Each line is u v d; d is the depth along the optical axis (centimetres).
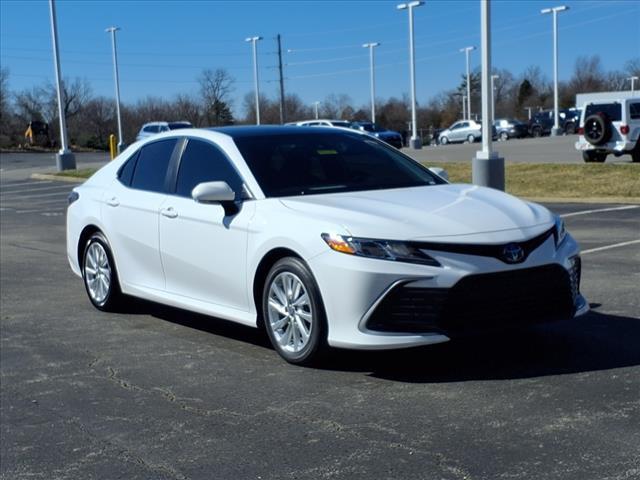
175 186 697
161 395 545
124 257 750
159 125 3984
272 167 636
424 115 9356
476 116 8125
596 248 1065
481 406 484
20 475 430
